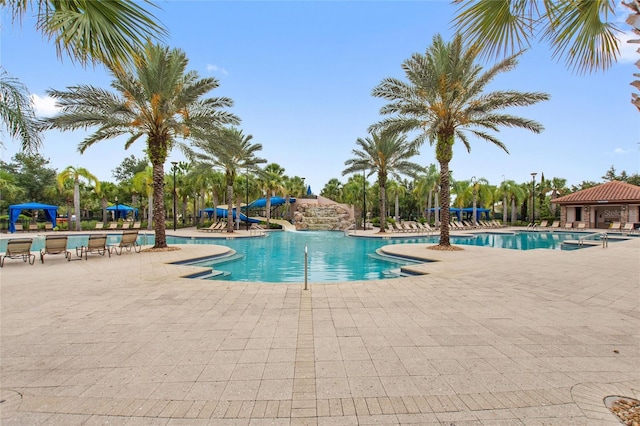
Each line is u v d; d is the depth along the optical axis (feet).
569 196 112.88
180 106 47.06
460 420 7.91
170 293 20.97
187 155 55.52
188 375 10.18
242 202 136.87
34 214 114.73
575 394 9.08
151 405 8.58
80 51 10.88
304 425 7.72
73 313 16.67
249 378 9.97
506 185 137.39
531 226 115.44
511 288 22.30
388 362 11.04
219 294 20.67
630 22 8.72
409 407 8.45
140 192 125.80
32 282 24.43
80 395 9.08
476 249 47.65
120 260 36.76
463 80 46.57
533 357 11.43
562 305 18.10
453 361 11.10
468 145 57.52
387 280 25.12
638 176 150.71
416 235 79.61
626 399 8.85
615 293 20.89
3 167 126.41
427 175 128.57
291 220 143.23
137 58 11.71
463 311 16.93
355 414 8.16
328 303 18.52
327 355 11.59
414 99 50.03
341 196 165.27
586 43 11.55
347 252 52.90
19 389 9.42
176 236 79.15
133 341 12.94
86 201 132.16
